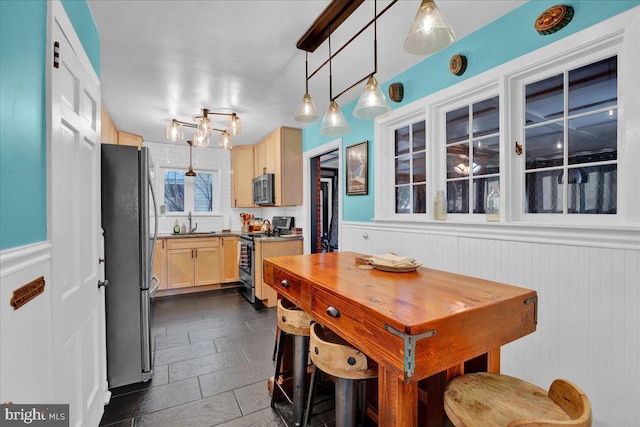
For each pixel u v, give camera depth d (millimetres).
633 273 1331
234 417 1750
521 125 1848
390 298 1074
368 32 1930
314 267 1652
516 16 1772
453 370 1229
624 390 1361
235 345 2684
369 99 1652
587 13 1493
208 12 1716
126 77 2510
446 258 2158
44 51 1070
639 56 1338
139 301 2109
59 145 1176
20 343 868
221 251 4637
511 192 1854
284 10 1707
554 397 959
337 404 1274
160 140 4648
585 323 1475
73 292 1328
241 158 5109
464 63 2047
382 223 2754
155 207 2271
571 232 1518
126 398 1924
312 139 3961
